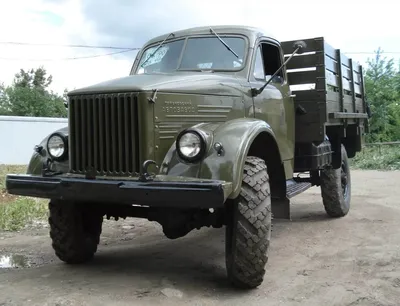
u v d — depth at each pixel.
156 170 3.62
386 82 24.28
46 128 18.42
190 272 4.38
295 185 6.29
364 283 4.01
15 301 3.55
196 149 3.51
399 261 4.63
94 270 4.44
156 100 3.65
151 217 4.24
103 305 3.46
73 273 4.33
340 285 3.97
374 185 10.67
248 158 3.95
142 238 6.06
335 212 6.87
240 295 3.75
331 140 6.82
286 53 5.98
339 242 5.46
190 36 5.18
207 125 3.85
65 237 4.50
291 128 5.61
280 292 3.83
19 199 8.34
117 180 3.55
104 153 3.70
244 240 3.66
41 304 3.48
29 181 3.93
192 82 4.05
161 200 3.35
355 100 7.57
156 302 3.54
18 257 5.10
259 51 5.09
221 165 3.43
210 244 5.54
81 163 3.83
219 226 4.04
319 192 9.91
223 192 3.23
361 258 4.77
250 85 4.68
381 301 3.60
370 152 17.19
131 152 3.61
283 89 5.46
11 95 33.38
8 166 15.28
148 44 5.48
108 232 6.42
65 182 3.72
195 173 3.47
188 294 3.74
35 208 7.50
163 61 5.15
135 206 4.34
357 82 7.91
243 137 3.63
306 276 4.24
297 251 5.12
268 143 4.37
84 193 3.64
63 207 4.43
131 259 4.89
